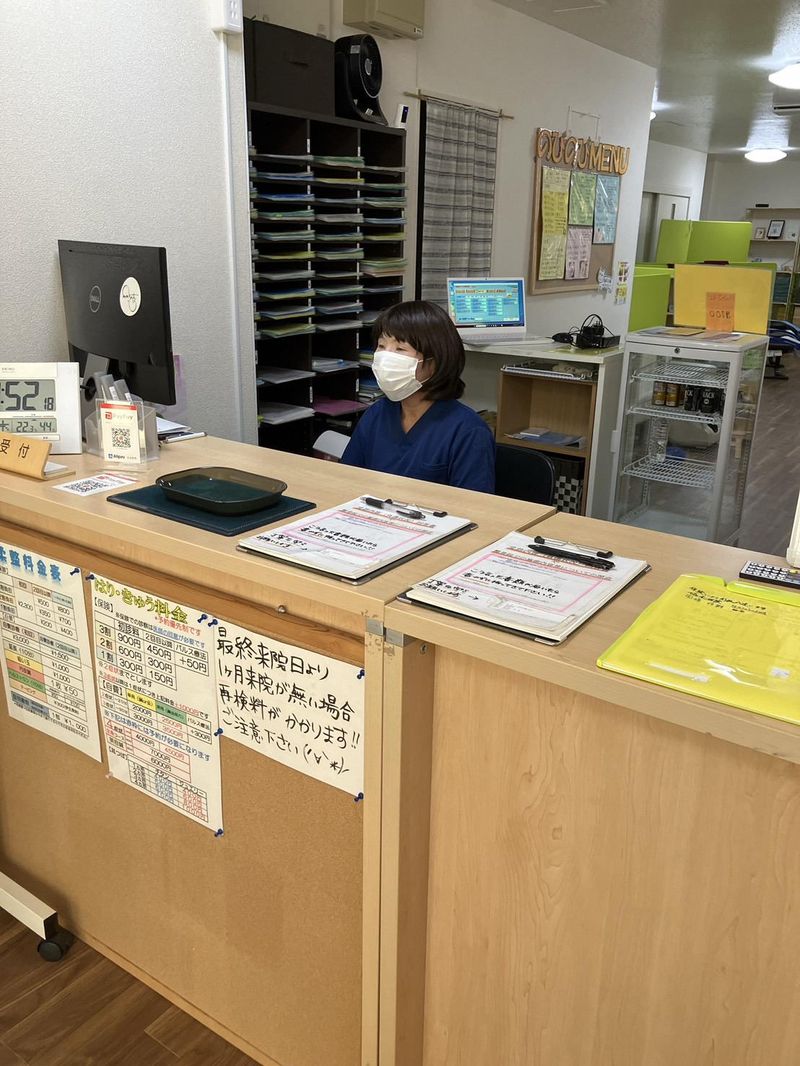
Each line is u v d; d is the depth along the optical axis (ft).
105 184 6.93
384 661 3.40
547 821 3.39
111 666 4.83
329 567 3.58
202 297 7.95
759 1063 3.17
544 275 18.72
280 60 10.62
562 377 12.16
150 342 5.51
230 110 7.80
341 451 10.50
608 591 3.44
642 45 18.97
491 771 3.48
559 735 3.25
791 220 42.04
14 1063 4.97
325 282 12.08
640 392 12.59
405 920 3.80
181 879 4.92
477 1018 3.91
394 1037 3.98
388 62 13.57
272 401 11.85
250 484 4.73
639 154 22.02
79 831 5.49
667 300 15.47
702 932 3.14
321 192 11.87
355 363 12.37
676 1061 3.36
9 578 5.27
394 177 12.71
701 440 12.74
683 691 2.73
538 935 3.57
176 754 4.66
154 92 7.11
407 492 4.90
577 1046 3.62
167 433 6.31
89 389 6.51
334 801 3.98
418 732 3.53
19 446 5.14
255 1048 4.90
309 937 4.35
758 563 3.82
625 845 3.22
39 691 5.37
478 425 7.15
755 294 11.84
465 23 15.02
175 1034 5.17
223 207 7.97
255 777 4.30
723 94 24.59
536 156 17.65
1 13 6.03
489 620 3.14
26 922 5.74
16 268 6.50
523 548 3.92
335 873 4.12
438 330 6.88
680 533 12.94
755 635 3.11
